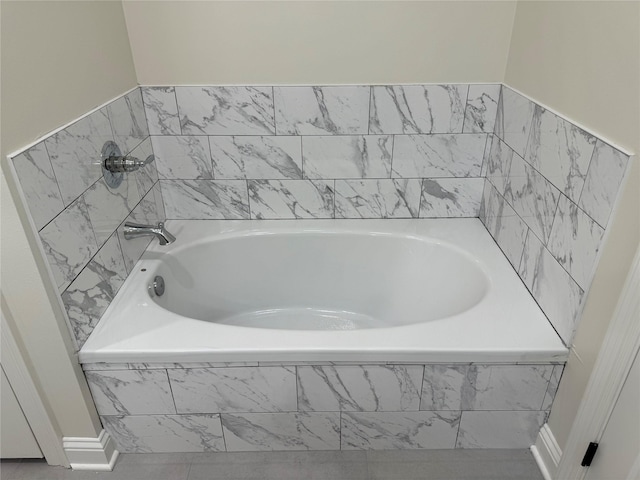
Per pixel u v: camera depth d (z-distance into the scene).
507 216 1.78
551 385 1.44
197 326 1.46
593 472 1.28
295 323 2.11
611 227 1.14
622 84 1.07
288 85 1.81
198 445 1.61
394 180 2.01
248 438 1.58
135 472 1.56
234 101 1.84
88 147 1.41
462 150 1.94
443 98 1.83
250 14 1.68
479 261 1.79
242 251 2.04
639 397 1.09
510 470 1.54
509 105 1.73
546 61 1.45
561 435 1.43
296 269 2.09
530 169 1.57
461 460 1.58
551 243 1.44
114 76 1.61
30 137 1.15
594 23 1.18
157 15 1.68
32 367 1.36
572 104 1.31
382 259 2.04
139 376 1.43
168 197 2.05
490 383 1.44
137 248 1.79
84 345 1.39
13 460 1.60
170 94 1.83
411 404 1.49
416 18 1.69
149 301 1.58
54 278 1.25
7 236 1.14
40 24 1.19
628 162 1.06
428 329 1.44
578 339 1.31
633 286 1.06
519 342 1.38
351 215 2.10
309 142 1.92
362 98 1.83
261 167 1.98
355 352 1.36
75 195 1.34
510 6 1.67
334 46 1.74
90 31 1.44
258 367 1.41
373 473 1.55
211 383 1.45
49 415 1.45
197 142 1.93
